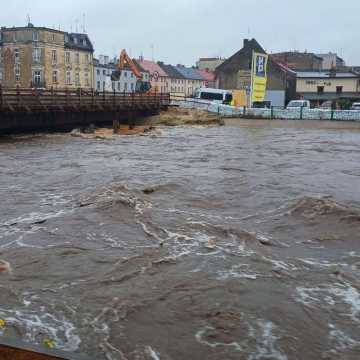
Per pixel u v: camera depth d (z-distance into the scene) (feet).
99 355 18.61
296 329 20.84
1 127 95.40
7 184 50.21
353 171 61.87
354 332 20.71
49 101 107.45
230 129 134.82
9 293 23.77
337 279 26.21
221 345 19.52
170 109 163.73
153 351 19.02
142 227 34.63
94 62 261.85
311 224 36.14
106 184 49.52
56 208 40.04
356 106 175.63
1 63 219.20
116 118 132.46
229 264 27.86
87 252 29.68
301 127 143.64
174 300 23.26
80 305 22.62
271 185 50.93
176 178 54.29
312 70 257.75
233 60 215.31
